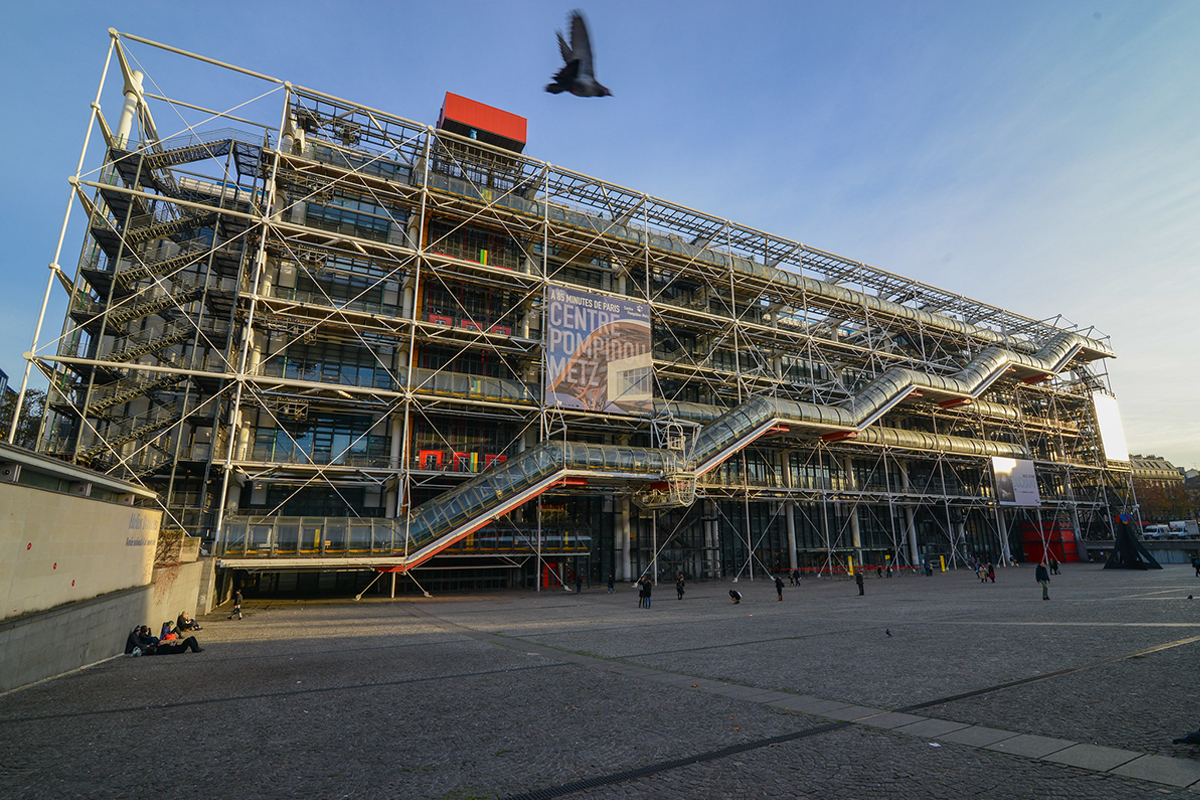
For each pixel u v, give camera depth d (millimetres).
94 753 6508
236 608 21188
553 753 6281
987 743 6141
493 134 38312
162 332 30125
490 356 37062
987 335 57562
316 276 33531
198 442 29219
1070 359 59250
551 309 34656
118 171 29016
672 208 41281
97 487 13930
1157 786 4855
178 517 26969
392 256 33031
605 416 35969
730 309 47812
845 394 48719
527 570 36000
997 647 11977
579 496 38594
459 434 35188
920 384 46250
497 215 35906
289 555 25797
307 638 16094
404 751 6461
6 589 9602
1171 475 121062
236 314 29203
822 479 49375
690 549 41812
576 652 13141
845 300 48656
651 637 15234
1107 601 20531
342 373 33125
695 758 5996
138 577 15297
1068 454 63438
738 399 44625
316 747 6660
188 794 5328
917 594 27344
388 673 11000
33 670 10195
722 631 16078
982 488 55844
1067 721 6781
